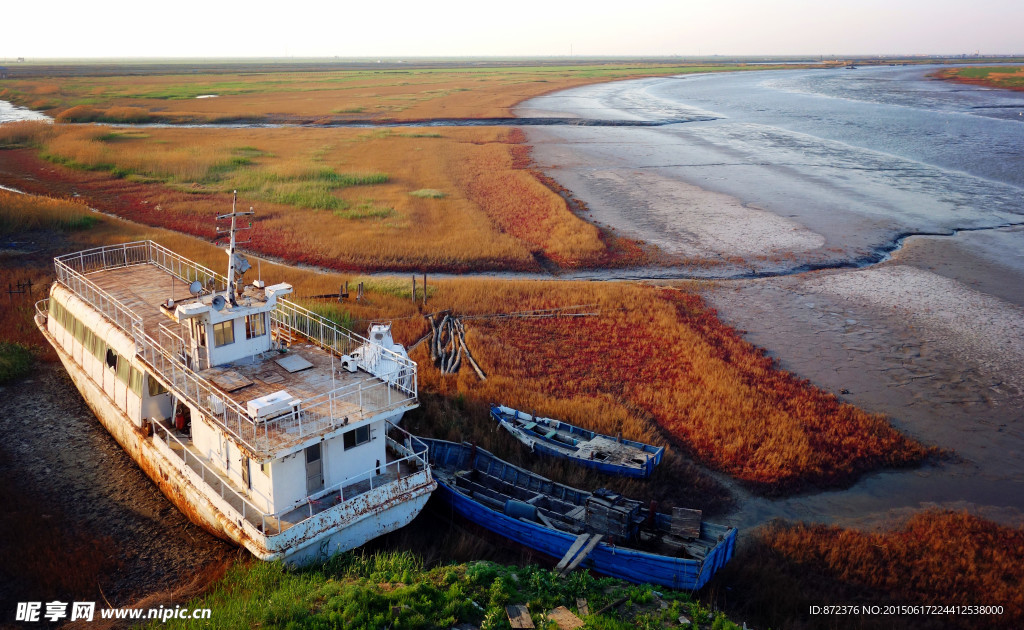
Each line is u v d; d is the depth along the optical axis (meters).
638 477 25.47
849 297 46.09
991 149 100.19
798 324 41.84
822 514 24.70
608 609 17.97
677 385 33.53
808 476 26.55
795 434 28.91
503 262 52.34
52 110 143.62
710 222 63.62
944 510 25.06
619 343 38.28
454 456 26.36
